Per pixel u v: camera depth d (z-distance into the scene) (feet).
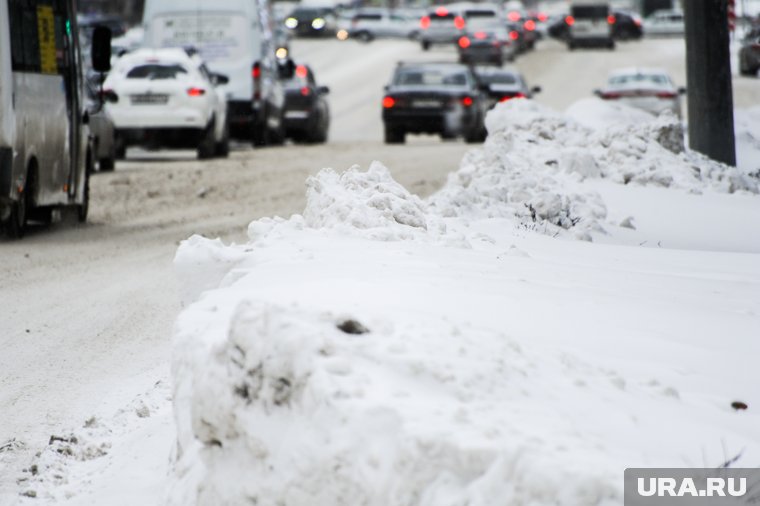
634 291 67.62
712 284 74.49
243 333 38.93
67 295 106.32
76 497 52.60
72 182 159.12
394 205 83.20
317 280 59.93
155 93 268.62
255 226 81.00
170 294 107.24
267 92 320.09
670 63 631.15
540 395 39.50
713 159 179.83
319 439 36.94
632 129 160.56
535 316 55.21
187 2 312.09
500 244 93.76
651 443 37.68
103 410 68.13
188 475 43.32
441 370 38.68
